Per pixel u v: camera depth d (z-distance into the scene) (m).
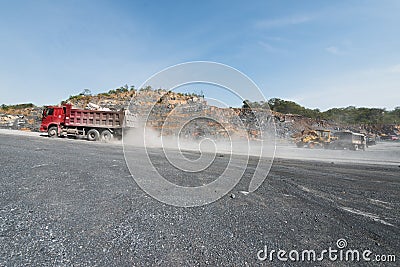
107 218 3.00
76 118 15.70
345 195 4.64
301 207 3.75
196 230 2.76
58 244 2.31
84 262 2.02
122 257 2.12
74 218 2.95
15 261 2.00
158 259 2.11
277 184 5.38
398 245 2.57
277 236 2.68
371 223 3.18
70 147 10.43
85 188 4.23
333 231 2.87
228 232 2.73
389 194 4.88
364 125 50.44
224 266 2.04
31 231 2.56
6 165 5.71
